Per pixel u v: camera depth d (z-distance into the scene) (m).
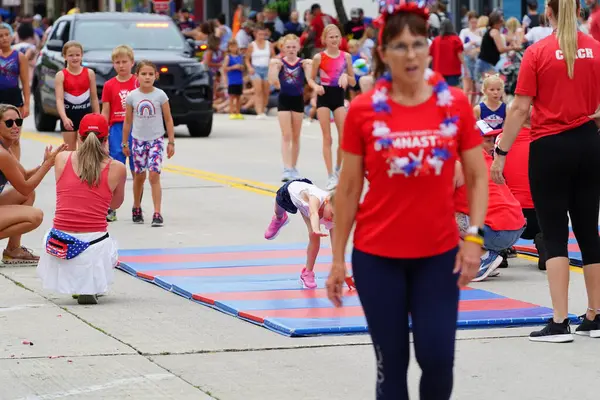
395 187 7.27
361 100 7.34
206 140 31.67
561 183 10.93
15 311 12.41
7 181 14.58
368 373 9.93
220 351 10.68
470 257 7.31
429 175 7.24
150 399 9.18
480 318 11.68
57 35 33.22
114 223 18.73
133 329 11.55
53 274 12.67
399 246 7.30
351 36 37.53
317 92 22.62
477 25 37.81
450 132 7.24
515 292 13.28
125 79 19.45
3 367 10.11
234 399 9.19
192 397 9.23
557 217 10.98
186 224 18.58
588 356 10.50
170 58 31.50
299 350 10.70
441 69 32.84
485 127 14.74
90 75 20.25
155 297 13.23
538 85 10.86
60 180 12.75
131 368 10.09
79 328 11.60
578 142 10.78
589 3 27.11
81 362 10.28
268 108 41.44
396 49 7.15
